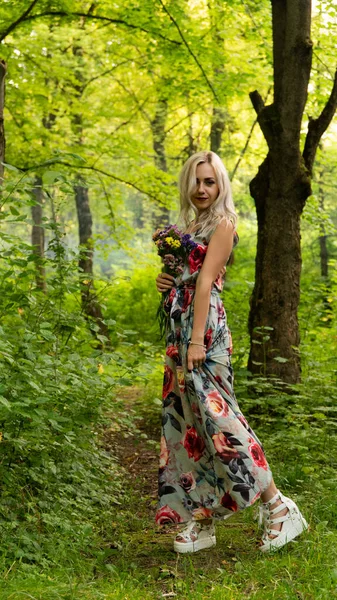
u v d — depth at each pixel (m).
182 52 9.56
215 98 10.17
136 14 9.17
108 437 5.91
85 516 3.72
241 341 7.30
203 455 3.19
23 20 9.13
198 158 3.32
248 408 6.06
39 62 10.86
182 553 3.21
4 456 3.57
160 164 17.27
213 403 3.12
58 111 12.14
